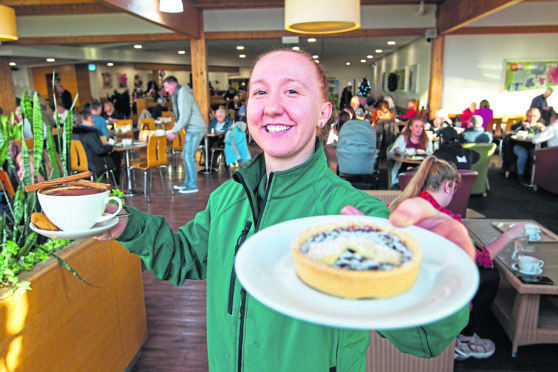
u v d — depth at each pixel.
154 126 9.55
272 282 0.44
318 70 0.77
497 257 2.39
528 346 2.44
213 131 8.02
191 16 7.52
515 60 8.80
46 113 6.52
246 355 0.74
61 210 0.66
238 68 18.56
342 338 0.72
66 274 1.59
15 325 1.32
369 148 4.97
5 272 1.33
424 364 1.99
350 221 0.57
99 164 5.45
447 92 8.95
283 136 0.73
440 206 2.02
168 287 3.19
